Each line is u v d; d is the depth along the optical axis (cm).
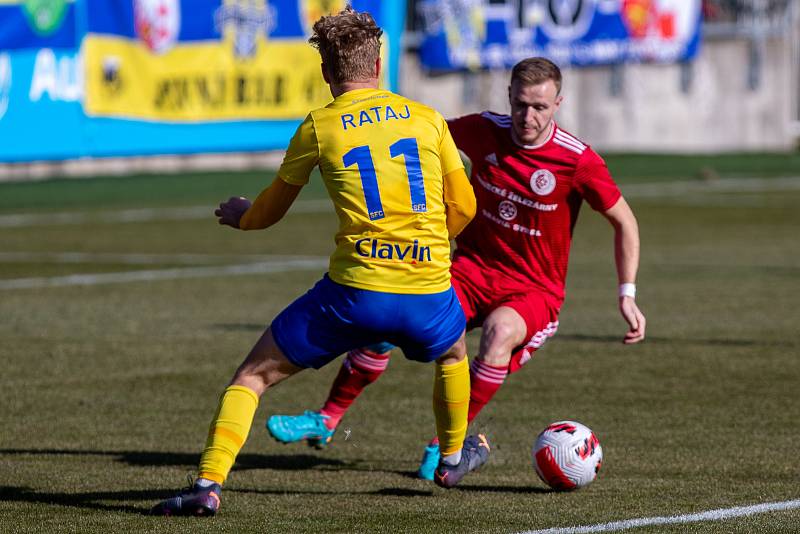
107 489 1888
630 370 2866
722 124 10981
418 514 1739
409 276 1647
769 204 7062
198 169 8825
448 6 9688
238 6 7988
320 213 6781
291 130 8275
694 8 10356
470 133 2105
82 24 7288
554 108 2044
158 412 2475
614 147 10588
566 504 1798
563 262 2106
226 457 1662
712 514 1722
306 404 2586
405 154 1650
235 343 3225
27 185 7862
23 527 1653
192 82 7825
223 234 5800
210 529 1641
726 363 2939
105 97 7412
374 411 2492
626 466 2036
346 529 1650
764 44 11006
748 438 2231
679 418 2395
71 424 2369
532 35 9862
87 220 6353
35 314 3662
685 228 5934
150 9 7600
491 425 2355
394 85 8462
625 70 10544
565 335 3319
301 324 1659
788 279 4325
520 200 2067
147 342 3234
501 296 2080
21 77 7031
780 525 1664
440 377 1792
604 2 10050
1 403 2544
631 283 2025
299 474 2019
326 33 1691
